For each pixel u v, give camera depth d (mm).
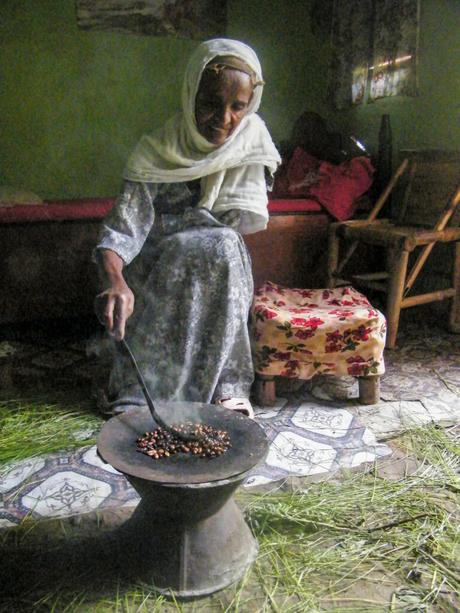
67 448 2316
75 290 3494
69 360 3238
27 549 1754
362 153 4480
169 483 1432
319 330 2582
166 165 2412
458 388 2930
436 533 1862
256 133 2508
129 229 2361
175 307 2418
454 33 3775
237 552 1689
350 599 1609
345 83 4383
